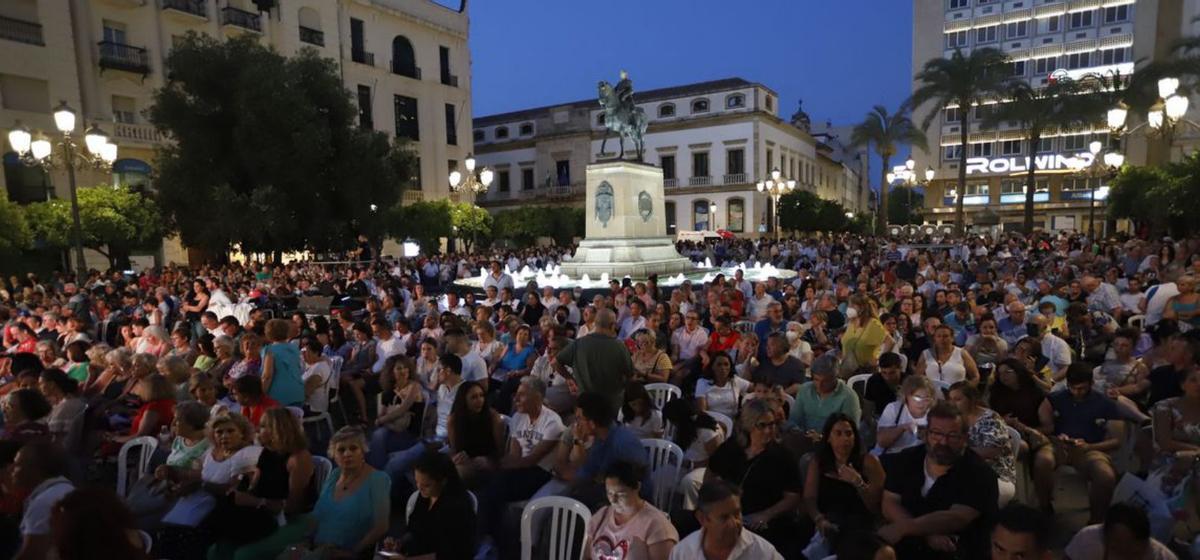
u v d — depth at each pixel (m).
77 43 26.02
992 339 7.42
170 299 13.27
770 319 8.80
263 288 15.52
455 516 3.90
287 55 33.53
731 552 3.18
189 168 22.20
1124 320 9.58
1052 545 4.70
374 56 39.16
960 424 3.78
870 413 6.48
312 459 4.91
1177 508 4.28
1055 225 56.81
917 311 9.13
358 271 19.20
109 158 13.98
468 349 7.60
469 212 36.34
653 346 7.52
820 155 68.62
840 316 10.23
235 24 30.80
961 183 36.66
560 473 5.02
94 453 6.09
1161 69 30.11
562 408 7.15
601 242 17.62
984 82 35.03
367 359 9.02
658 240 18.73
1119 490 4.42
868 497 4.14
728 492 3.16
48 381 6.01
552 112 58.75
